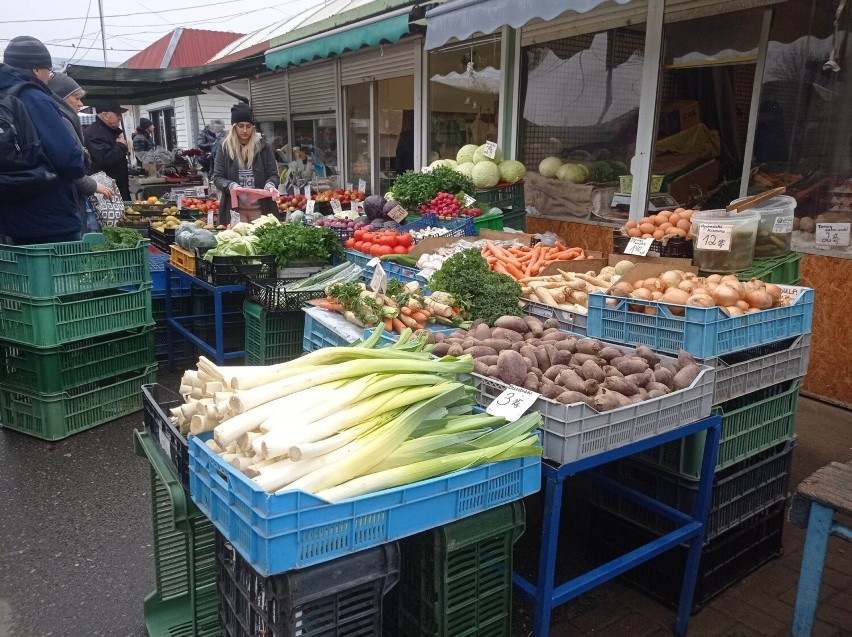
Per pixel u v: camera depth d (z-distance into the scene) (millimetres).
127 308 4891
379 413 2084
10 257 4391
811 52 5105
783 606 3082
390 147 10727
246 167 7266
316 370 2262
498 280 3885
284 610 1760
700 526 2799
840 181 5047
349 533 1795
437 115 9438
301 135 13570
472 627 2174
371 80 10734
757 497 3234
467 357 2592
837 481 2391
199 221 7266
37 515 3738
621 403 2432
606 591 3223
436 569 2033
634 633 2910
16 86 4453
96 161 9156
